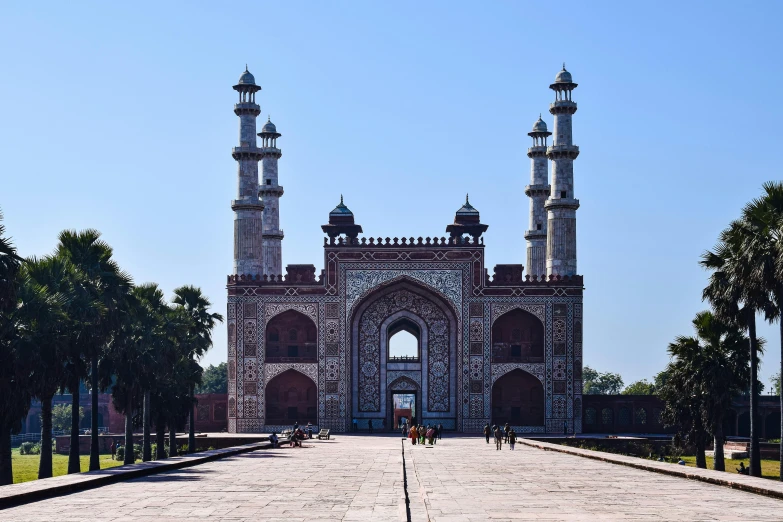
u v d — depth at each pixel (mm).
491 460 35344
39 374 32750
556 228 63031
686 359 42219
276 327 61844
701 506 18656
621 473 27875
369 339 61969
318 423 60438
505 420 60781
